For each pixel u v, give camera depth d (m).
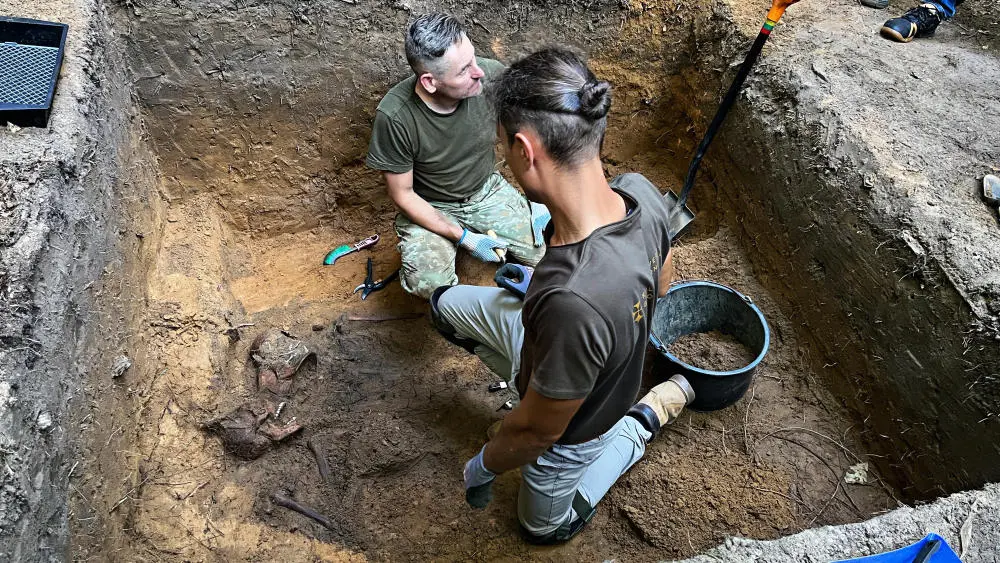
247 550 2.16
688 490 2.25
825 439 2.39
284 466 2.39
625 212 1.34
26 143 2.04
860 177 2.37
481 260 2.92
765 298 2.76
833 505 2.22
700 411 2.47
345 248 3.34
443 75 2.33
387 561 2.18
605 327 1.24
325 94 3.11
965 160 2.39
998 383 1.89
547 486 1.85
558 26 3.22
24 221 1.83
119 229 2.41
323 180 3.37
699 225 3.21
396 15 2.98
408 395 2.63
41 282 1.79
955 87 2.72
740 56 2.93
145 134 3.00
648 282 1.31
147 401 2.34
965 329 1.97
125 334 2.28
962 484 2.03
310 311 2.96
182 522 2.16
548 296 1.25
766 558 1.52
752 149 2.83
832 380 2.49
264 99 3.07
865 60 2.84
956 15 3.18
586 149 1.21
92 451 1.90
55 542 1.62
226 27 2.86
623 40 3.27
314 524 2.26
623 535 2.22
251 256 3.33
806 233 2.55
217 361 2.60
